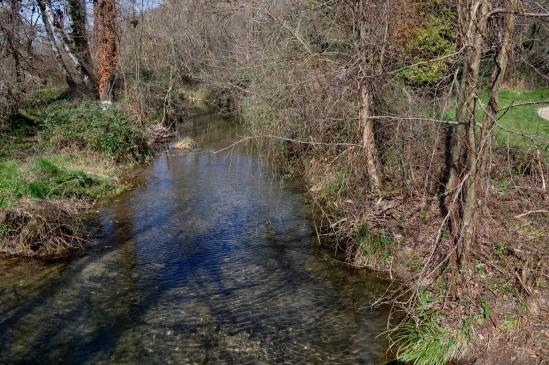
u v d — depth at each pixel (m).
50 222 10.27
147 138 20.77
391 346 6.77
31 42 22.59
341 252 9.88
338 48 11.48
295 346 6.86
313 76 10.59
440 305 7.06
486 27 6.40
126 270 9.23
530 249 7.78
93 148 16.95
